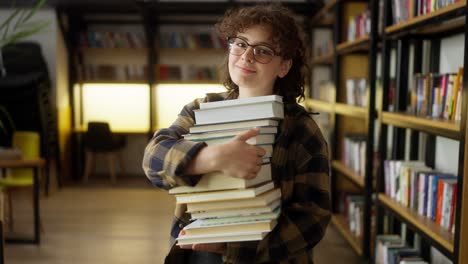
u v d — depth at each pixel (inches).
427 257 121.2
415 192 104.5
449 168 114.7
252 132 38.3
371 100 137.6
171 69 280.7
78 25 279.0
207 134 40.3
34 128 234.8
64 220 192.9
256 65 43.3
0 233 102.5
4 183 174.7
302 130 44.1
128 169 297.1
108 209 211.8
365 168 140.3
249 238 39.7
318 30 273.1
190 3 257.4
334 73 189.6
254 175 38.4
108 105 290.4
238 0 262.8
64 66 270.5
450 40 116.6
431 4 96.5
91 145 256.1
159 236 173.2
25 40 258.1
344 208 181.9
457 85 90.3
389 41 121.6
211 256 46.1
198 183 39.5
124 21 283.6
